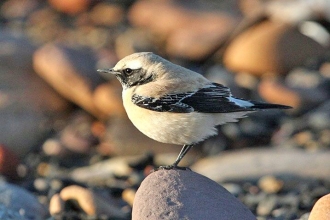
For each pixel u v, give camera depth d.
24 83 17.72
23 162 15.98
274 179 13.01
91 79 17.47
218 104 9.49
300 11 18.67
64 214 11.27
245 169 13.60
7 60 18.12
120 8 23.88
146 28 22.20
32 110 17.16
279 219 11.47
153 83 9.77
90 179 14.12
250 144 15.77
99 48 19.97
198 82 9.73
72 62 17.59
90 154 16.08
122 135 15.93
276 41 18.34
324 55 18.41
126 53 19.95
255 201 12.44
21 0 25.41
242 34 19.44
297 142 15.34
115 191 13.06
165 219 8.48
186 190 8.80
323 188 12.60
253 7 21.78
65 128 17.06
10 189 11.41
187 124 9.45
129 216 11.50
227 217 8.59
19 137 16.58
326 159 13.52
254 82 17.72
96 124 17.16
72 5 23.97
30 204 11.24
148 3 22.86
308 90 16.77
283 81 17.42
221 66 19.12
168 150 15.48
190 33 20.38
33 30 23.03
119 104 16.58
